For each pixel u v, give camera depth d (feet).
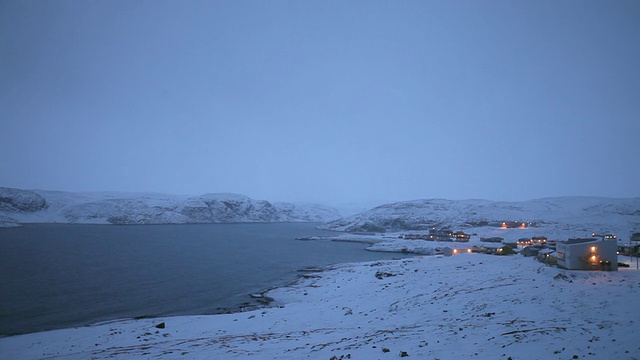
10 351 84.53
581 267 131.13
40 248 334.44
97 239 445.78
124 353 74.84
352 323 95.45
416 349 61.93
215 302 151.33
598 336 60.44
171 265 256.73
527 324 71.82
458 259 214.69
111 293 167.12
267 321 106.42
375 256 332.39
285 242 476.13
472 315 88.07
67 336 96.48
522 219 595.06
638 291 93.56
